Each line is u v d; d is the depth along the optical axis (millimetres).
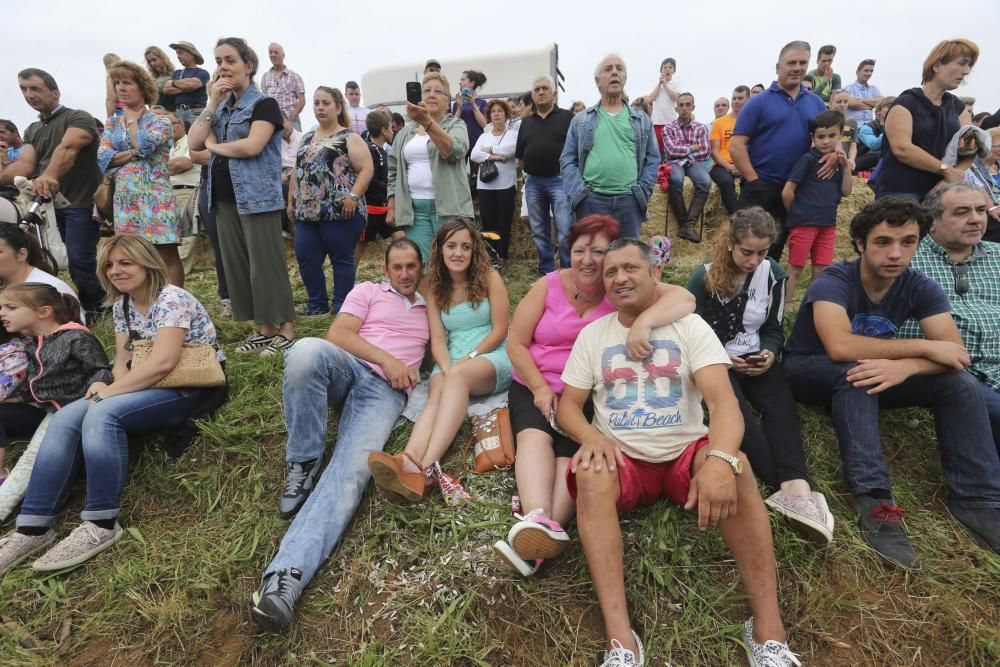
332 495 2443
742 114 4152
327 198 4082
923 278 2631
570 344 2697
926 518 2508
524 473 2393
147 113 4016
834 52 7617
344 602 2230
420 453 2621
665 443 2199
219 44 3457
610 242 2484
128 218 4016
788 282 4090
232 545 2555
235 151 3424
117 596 2410
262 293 3717
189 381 2928
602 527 1997
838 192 3916
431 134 4098
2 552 2523
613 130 4156
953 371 2463
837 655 2051
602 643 2068
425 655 2041
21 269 3234
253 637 2209
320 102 4023
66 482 2676
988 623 2105
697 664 2012
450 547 2379
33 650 2238
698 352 2172
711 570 2270
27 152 4438
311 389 2580
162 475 2932
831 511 2496
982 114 6848
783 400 2672
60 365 2893
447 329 3234
